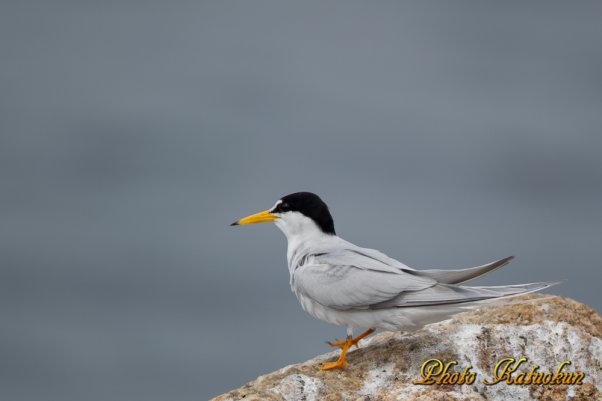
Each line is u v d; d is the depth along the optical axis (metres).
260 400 6.12
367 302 6.84
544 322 6.98
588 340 6.80
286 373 6.86
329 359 7.20
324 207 7.97
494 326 6.94
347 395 6.32
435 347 6.77
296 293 7.53
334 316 7.12
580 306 7.20
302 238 7.93
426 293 6.62
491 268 6.57
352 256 7.21
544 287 6.25
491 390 6.36
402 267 7.03
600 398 6.35
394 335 7.26
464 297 6.41
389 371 6.61
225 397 6.30
